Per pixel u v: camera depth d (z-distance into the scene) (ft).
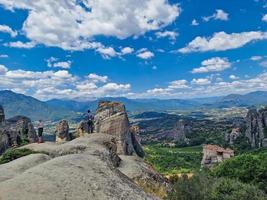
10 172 77.56
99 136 165.37
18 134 375.04
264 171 281.13
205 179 204.44
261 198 193.36
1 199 50.65
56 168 61.93
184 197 178.81
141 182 123.85
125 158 150.10
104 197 56.80
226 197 185.68
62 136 352.69
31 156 89.56
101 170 66.08
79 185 57.41
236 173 289.33
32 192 53.11
